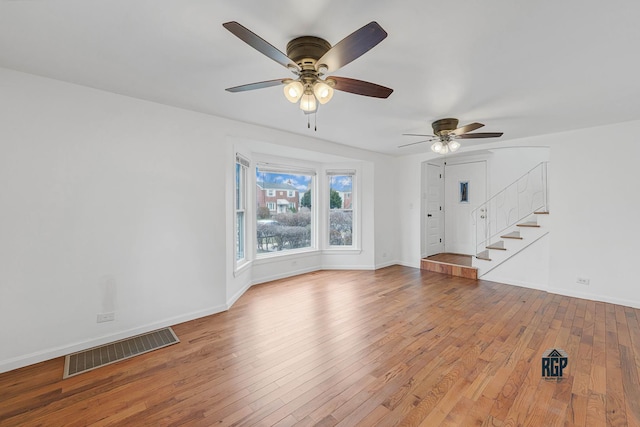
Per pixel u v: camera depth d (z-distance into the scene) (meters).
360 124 3.63
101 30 1.69
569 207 3.98
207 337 2.78
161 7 1.48
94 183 2.58
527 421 1.69
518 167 5.48
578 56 1.97
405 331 2.91
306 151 4.49
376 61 2.04
